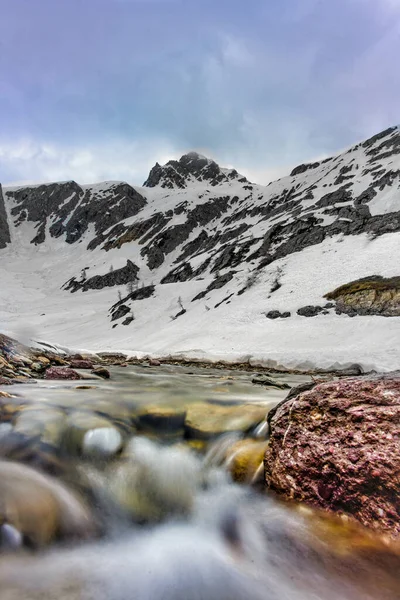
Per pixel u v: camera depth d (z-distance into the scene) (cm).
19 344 1466
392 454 346
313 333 3656
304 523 363
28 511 337
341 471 373
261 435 529
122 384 1048
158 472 464
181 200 19400
